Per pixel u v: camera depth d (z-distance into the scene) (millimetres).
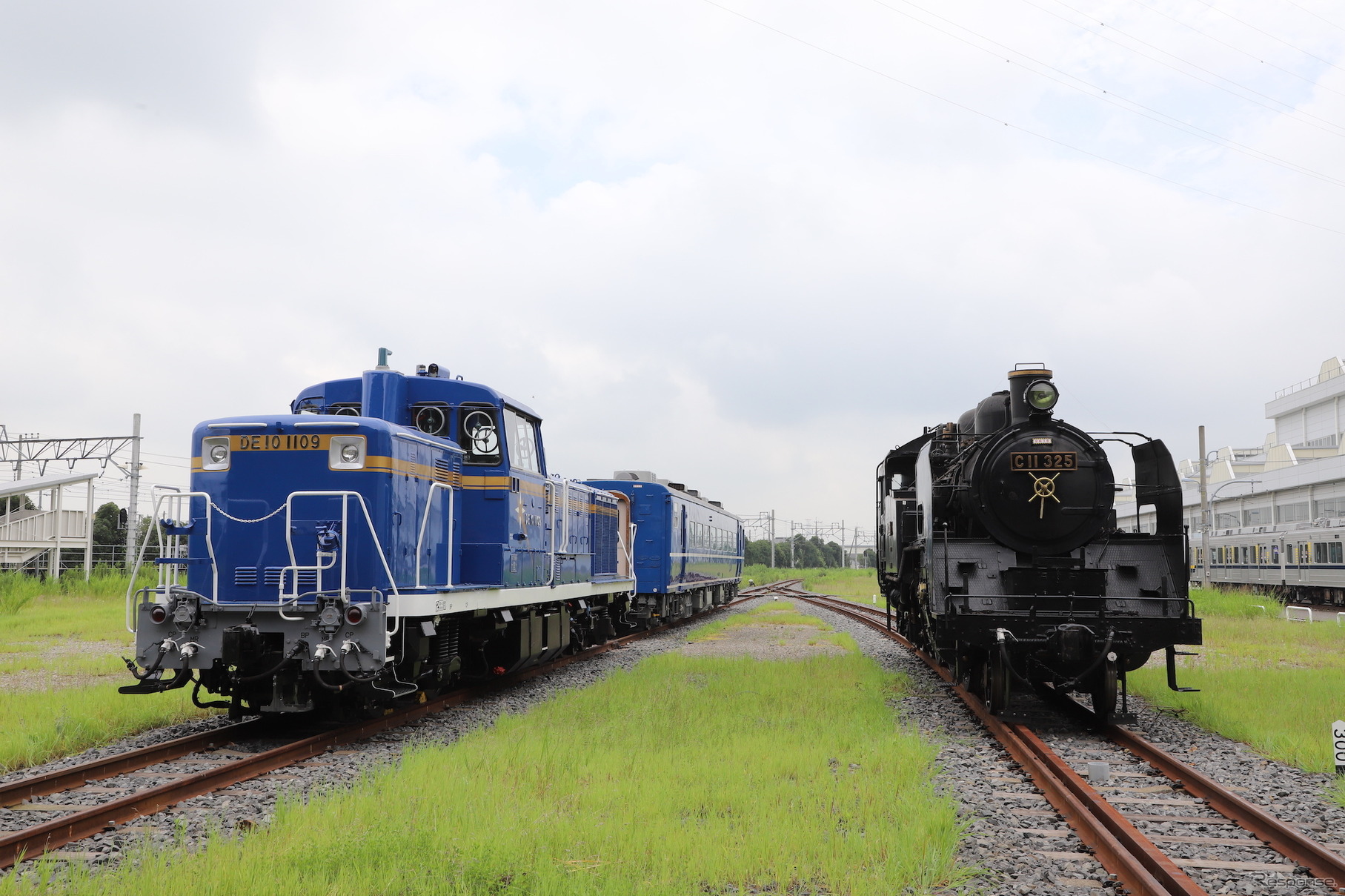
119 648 17125
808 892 5254
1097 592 10969
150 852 5418
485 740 8844
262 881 4938
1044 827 6477
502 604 11922
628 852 5594
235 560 9594
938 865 5473
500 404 12000
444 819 6137
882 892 5086
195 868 5125
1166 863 5332
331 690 9250
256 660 9133
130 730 9641
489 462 11992
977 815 6723
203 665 8984
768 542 122312
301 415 10031
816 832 6051
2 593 25750
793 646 19547
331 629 8859
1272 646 19062
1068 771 7477
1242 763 8523
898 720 10688
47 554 37281
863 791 7059
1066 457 11250
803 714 10609
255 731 9594
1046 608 10914
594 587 16688
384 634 8961
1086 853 5906
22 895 4773
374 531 9273
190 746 8656
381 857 5312
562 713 10523
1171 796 7410
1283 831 6027
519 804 6602
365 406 11539
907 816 6312
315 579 9500
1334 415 60656
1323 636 20922
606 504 18922
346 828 5891
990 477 11461
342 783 7297
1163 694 12289
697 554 28000
